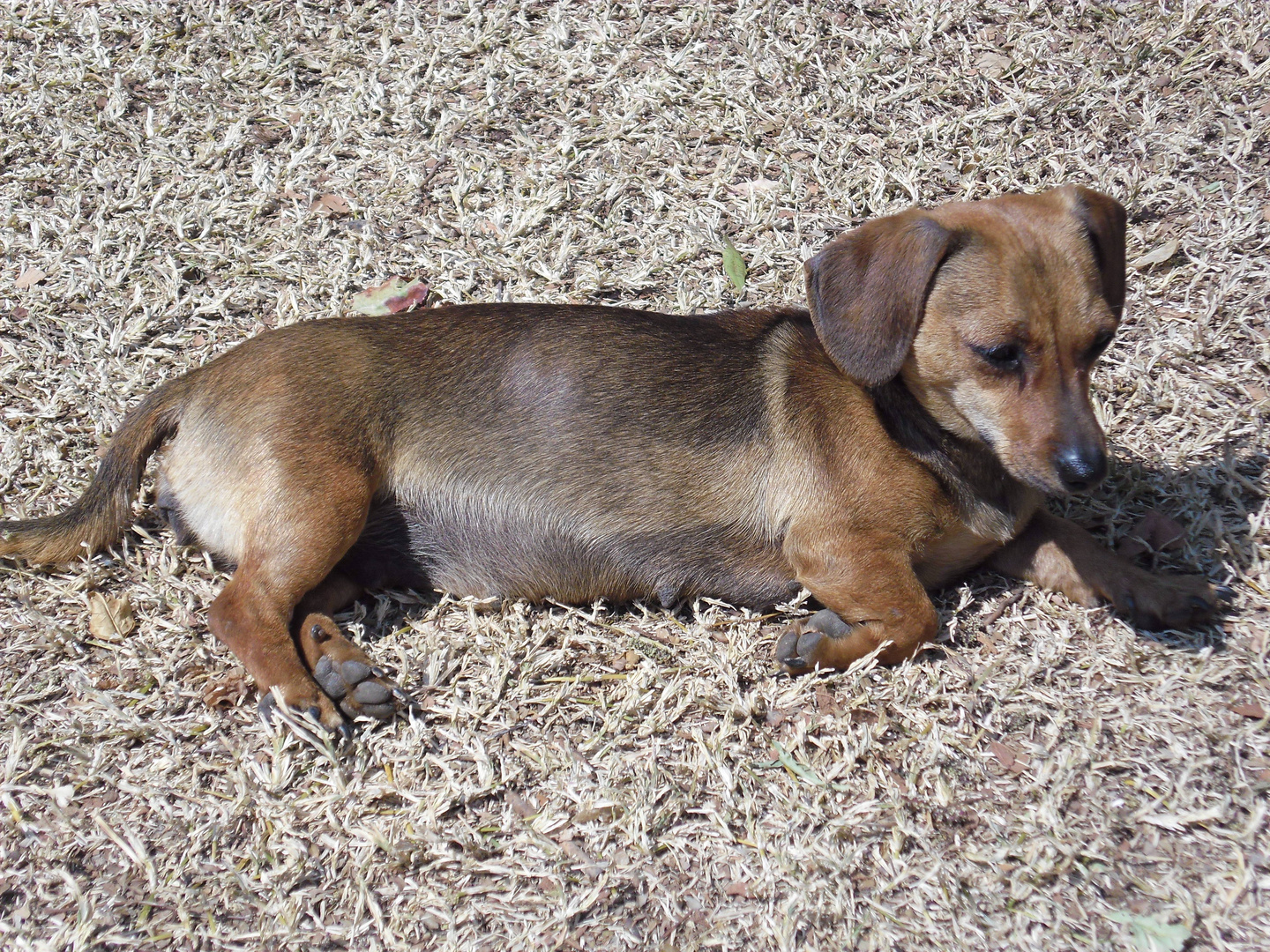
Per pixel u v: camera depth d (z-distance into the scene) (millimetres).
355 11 1569
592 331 1193
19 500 1255
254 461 1160
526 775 1126
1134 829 1097
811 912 1065
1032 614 1207
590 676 1174
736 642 1190
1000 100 1515
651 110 1505
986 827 1100
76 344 1342
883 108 1510
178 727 1140
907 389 1165
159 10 1556
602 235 1419
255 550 1152
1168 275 1386
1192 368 1336
